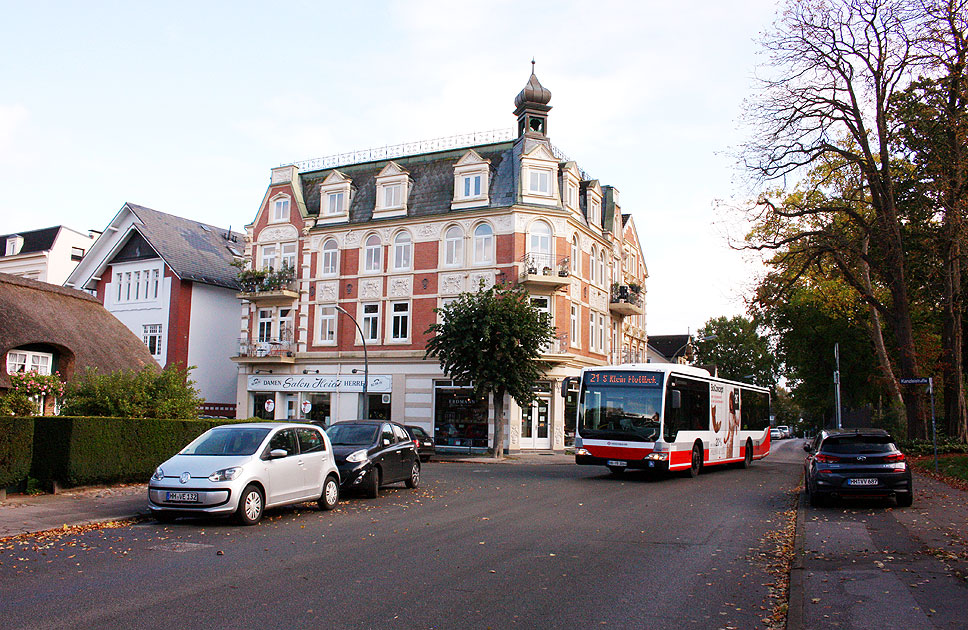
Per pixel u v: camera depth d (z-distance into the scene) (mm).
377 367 39625
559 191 39062
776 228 29109
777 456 43250
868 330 42969
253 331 43531
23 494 14781
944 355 29297
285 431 13836
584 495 17547
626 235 51156
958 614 6879
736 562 9562
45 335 22672
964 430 29375
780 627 6594
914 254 29281
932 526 12391
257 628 6250
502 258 37500
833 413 57344
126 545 10219
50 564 8844
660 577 8594
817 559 9555
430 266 39000
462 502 15945
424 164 41406
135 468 16891
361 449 16594
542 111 40562
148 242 45094
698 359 96125
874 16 25938
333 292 41344
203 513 12273
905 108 26203
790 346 53625
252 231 44500
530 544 10625
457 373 33094
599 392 22219
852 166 28656
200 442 13414
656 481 21766
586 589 7910
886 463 14961
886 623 6598
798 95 27328
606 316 44312
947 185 25469
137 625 6277
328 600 7227
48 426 15391
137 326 45812
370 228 40719
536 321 32594
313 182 43906
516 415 36594
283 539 10867
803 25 26672
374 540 10820
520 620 6660
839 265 29734
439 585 7941
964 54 24906
